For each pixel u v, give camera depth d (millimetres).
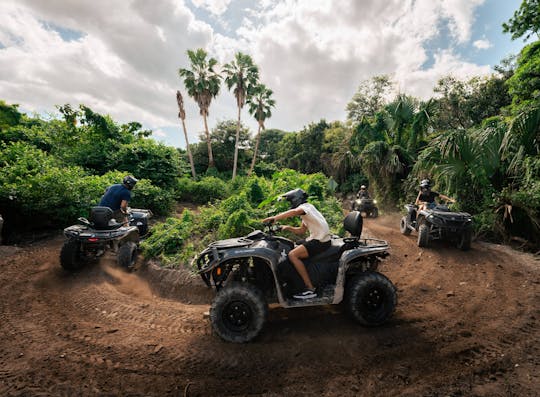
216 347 3234
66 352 3127
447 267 5953
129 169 15336
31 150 10078
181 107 28781
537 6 11805
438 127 20328
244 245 3664
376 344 3240
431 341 3291
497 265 5938
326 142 32156
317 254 3707
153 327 3701
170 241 6355
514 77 12812
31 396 2463
